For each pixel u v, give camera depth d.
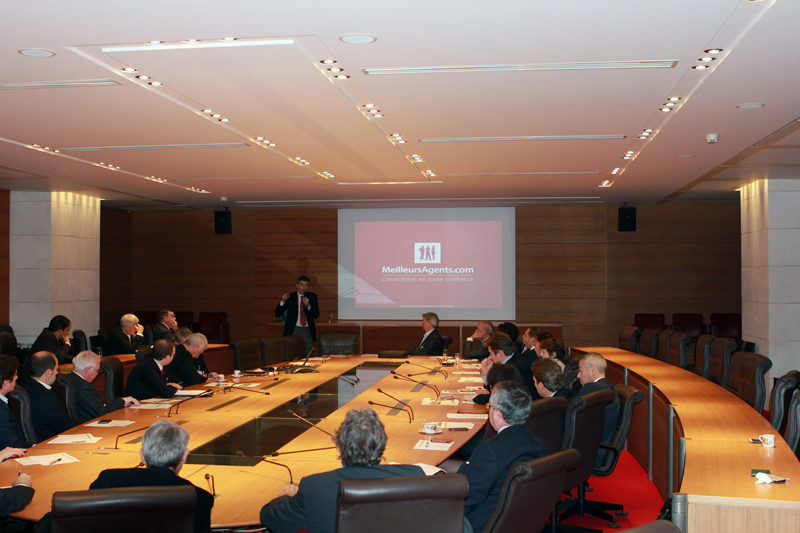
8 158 6.77
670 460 4.21
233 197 10.31
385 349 11.00
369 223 12.07
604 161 6.96
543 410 3.42
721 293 11.67
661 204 11.62
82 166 7.27
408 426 3.95
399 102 4.61
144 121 5.16
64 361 7.33
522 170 7.59
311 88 4.27
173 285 12.77
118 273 12.49
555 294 11.81
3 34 3.30
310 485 2.34
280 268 12.35
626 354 7.30
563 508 4.24
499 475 2.70
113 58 3.67
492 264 11.87
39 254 9.60
